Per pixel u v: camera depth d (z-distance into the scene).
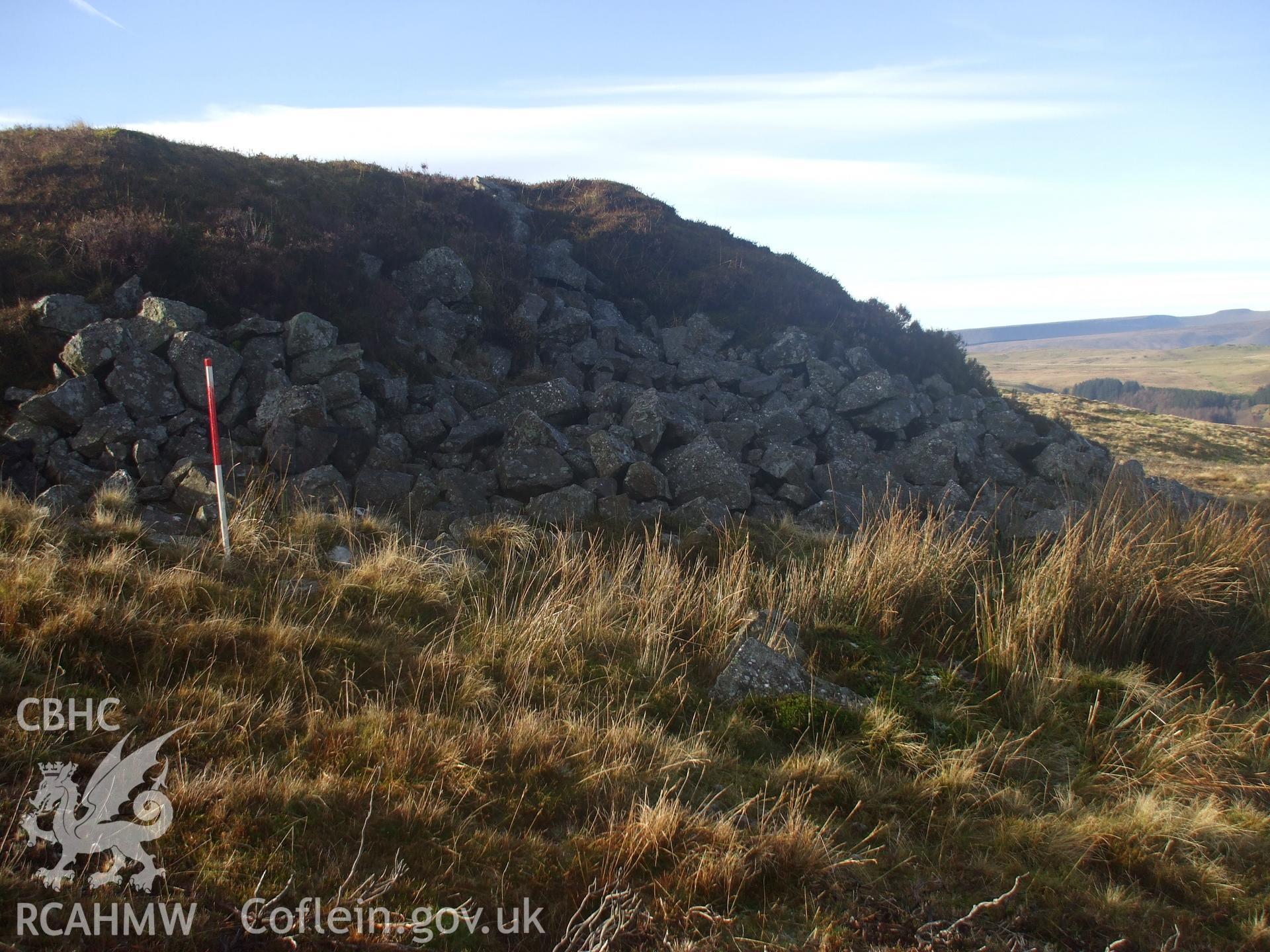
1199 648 7.79
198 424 9.77
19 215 13.20
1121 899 4.41
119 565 6.23
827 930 3.84
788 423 13.57
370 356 12.48
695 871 4.05
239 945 3.35
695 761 5.01
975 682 6.80
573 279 17.92
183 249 12.23
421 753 4.64
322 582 6.98
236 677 5.16
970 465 13.18
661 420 11.37
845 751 5.48
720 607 7.10
